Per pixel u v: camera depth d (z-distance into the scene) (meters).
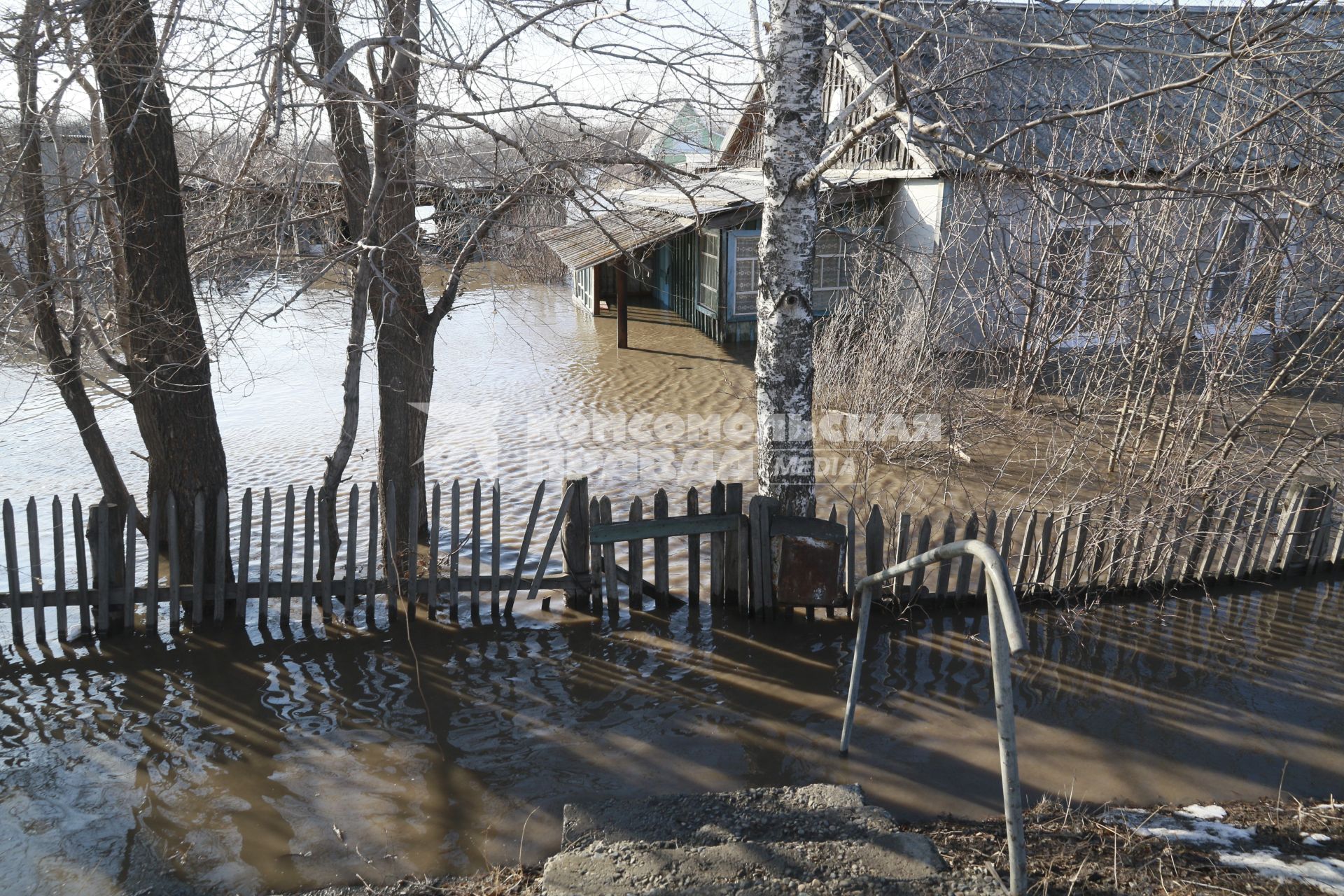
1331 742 5.91
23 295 7.21
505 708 6.41
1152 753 5.77
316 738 6.01
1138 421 12.84
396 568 7.71
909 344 13.15
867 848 4.34
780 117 7.01
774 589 7.75
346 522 9.98
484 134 6.43
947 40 8.18
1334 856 4.60
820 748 5.86
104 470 8.24
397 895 4.47
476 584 7.74
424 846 4.88
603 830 4.66
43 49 5.98
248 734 6.06
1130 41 9.86
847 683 6.75
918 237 16.97
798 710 6.36
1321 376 9.24
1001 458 12.13
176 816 5.17
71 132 7.68
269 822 5.12
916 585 7.82
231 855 4.82
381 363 8.82
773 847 4.37
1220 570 8.43
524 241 8.44
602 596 8.12
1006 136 5.79
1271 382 9.57
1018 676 6.82
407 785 5.48
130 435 13.20
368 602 7.71
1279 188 5.82
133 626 7.59
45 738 6.01
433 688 6.69
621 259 18.02
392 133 7.05
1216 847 4.67
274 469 11.72
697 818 4.74
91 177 8.10
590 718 6.27
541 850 4.84
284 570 7.57
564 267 28.88
